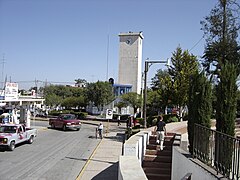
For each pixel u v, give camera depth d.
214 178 6.75
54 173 14.41
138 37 76.31
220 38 31.52
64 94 101.56
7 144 20.47
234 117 7.80
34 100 39.44
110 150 21.84
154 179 11.50
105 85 64.50
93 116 62.72
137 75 76.19
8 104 34.97
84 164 16.67
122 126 45.06
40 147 22.81
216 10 31.67
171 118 29.64
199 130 8.62
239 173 6.45
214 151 7.57
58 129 37.94
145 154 13.55
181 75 33.44
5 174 14.09
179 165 9.78
